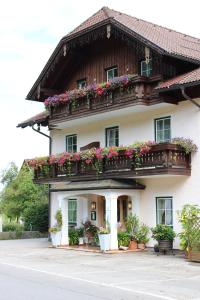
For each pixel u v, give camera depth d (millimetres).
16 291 10828
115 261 16625
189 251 16438
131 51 21953
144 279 12680
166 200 19844
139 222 20656
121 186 19969
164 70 20125
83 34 22328
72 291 10836
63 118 23406
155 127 20484
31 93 25578
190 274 13555
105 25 21109
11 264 16062
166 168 18109
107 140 22984
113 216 19703
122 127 22109
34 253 19609
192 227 16484
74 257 18000
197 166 18484
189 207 17484
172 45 20250
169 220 19656
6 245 23609
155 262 16234
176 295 10445
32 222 30391
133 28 20469
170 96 19141
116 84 20188
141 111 20938
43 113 27078
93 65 24031
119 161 20219
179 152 18516
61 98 23250
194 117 18719
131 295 10375
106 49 23375
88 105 21812
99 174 21031
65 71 25359
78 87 24953
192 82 17250
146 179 20688
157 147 18422
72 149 25172
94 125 23703
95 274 13625
